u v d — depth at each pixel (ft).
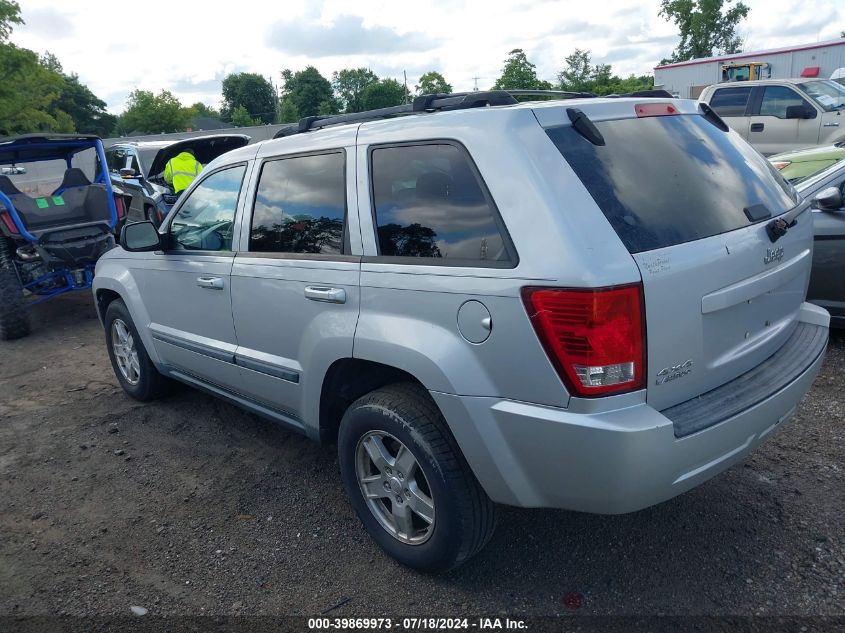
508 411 8.03
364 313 9.56
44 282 26.27
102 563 10.73
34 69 96.63
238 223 12.20
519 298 7.73
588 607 9.05
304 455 13.91
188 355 13.99
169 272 13.92
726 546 10.05
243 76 335.06
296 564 10.41
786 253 9.62
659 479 7.68
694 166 9.06
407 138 9.41
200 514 11.96
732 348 8.84
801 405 14.25
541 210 7.76
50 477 13.67
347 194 10.12
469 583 9.69
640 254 7.62
